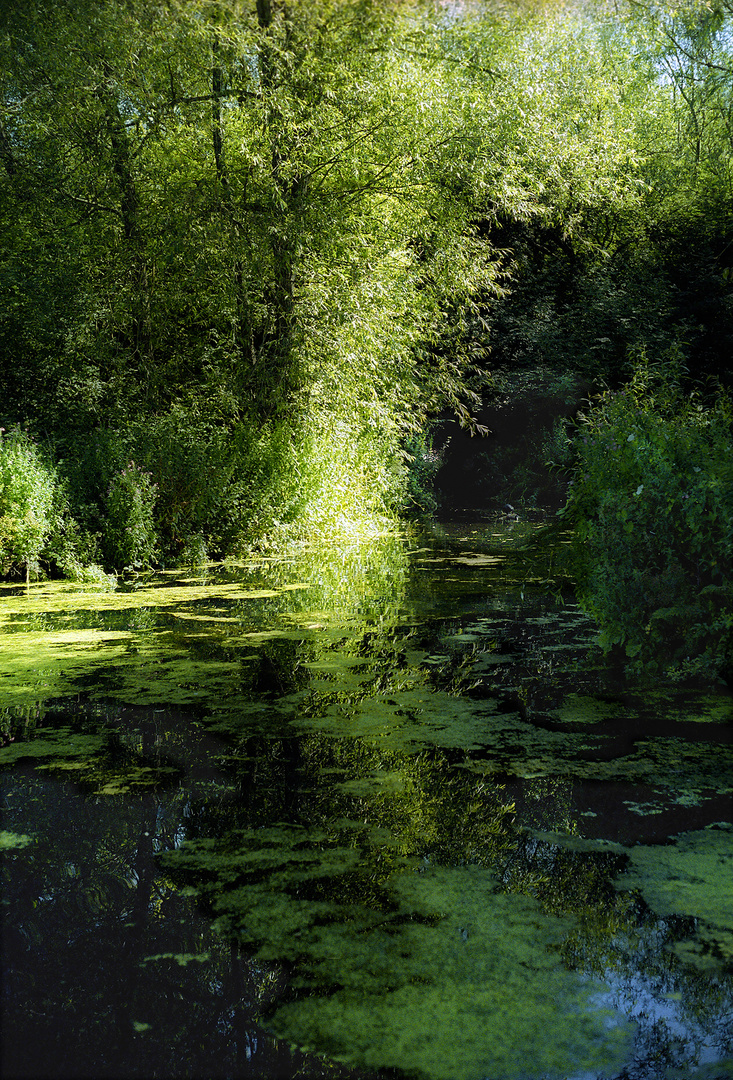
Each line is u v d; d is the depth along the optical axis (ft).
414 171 40.57
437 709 13.78
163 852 8.98
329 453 39.06
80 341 39.99
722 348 59.82
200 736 12.60
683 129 37.01
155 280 42.55
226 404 39.24
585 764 11.34
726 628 15.08
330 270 38.45
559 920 7.59
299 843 9.16
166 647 18.21
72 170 41.14
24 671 16.24
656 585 15.64
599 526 16.67
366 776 11.00
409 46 38.24
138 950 7.25
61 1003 6.65
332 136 37.42
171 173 40.96
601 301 59.93
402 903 7.90
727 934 7.36
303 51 36.73
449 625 20.54
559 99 52.70
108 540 29.66
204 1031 6.22
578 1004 6.46
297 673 16.05
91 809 10.07
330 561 32.65
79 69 37.01
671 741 12.22
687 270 62.90
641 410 19.06
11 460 27.71
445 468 64.80
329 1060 5.88
